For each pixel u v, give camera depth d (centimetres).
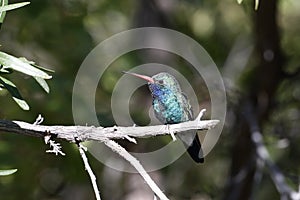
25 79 1007
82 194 1259
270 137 1301
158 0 1222
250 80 1388
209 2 1512
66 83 1090
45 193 1230
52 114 1066
